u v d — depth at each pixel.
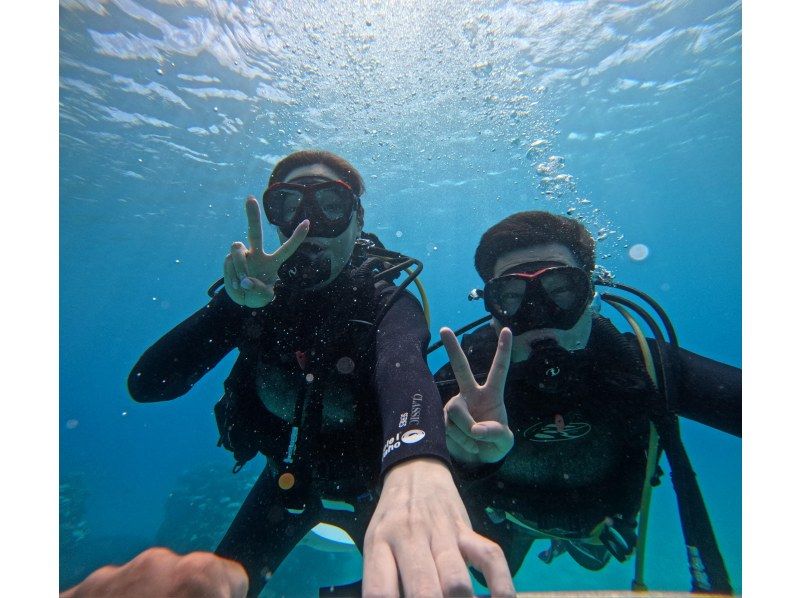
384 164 4.06
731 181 6.59
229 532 0.72
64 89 2.89
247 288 0.52
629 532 0.67
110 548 3.19
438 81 2.83
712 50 3.26
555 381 0.59
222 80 2.79
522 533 0.81
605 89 3.45
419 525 0.25
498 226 0.67
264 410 0.65
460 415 0.38
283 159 0.70
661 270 14.79
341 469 0.60
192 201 4.69
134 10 2.28
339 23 2.29
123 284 8.94
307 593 2.08
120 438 11.06
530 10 2.37
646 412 0.59
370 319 0.59
